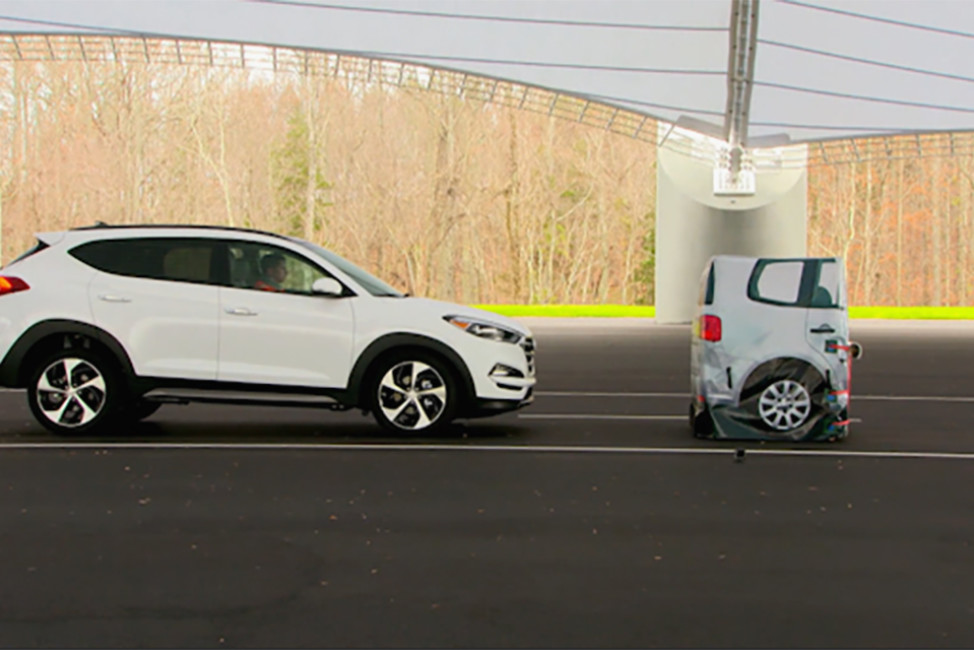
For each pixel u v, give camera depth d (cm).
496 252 6500
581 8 2397
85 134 5991
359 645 396
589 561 512
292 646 395
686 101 2755
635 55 2541
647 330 3111
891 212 6756
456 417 939
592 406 1224
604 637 405
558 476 738
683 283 3428
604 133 6506
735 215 3356
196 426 1002
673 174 3400
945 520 604
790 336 924
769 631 412
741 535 565
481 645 396
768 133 2908
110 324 924
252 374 923
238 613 432
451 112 6116
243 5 2338
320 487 693
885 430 1009
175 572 491
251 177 6147
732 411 929
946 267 6719
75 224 5972
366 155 6162
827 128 2830
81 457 809
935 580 482
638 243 6594
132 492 674
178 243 947
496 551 530
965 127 2781
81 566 501
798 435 923
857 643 399
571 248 6600
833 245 6788
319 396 930
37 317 925
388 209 6150
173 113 6078
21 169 5972
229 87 6131
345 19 2402
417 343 923
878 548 539
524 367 948
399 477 731
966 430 1010
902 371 1758
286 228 6172
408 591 462
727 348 927
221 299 929
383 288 979
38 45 5859
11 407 1172
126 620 423
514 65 2584
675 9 2388
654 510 627
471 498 659
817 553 529
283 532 568
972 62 2497
